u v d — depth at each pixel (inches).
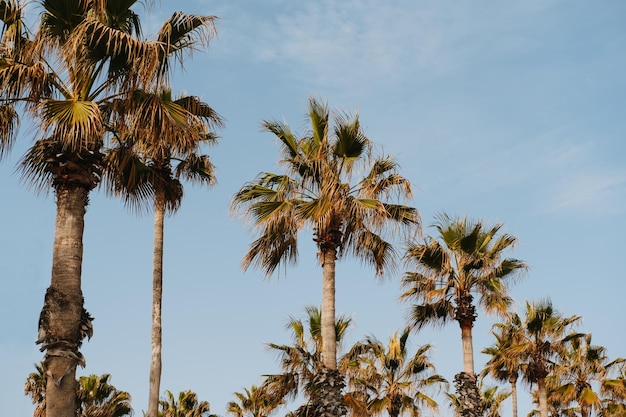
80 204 474.0
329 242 744.3
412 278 956.6
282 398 1046.4
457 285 939.3
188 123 501.4
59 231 466.6
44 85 493.0
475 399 906.1
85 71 486.9
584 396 1389.0
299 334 1115.9
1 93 483.2
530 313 1283.2
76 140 474.0
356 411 967.6
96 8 493.7
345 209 741.9
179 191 863.7
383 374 1194.6
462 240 932.0
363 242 758.5
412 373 1182.9
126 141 544.7
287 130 768.9
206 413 2032.5
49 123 465.1
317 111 766.5
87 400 1417.3
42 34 485.7
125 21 522.0
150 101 490.9
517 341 1272.1
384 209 727.7
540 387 1253.7
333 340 730.8
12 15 490.9
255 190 753.0
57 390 438.0
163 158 838.5
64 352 444.5
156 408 806.5
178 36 510.9
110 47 476.7
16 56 496.4
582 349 1439.5
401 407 1171.9
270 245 765.9
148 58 472.7
